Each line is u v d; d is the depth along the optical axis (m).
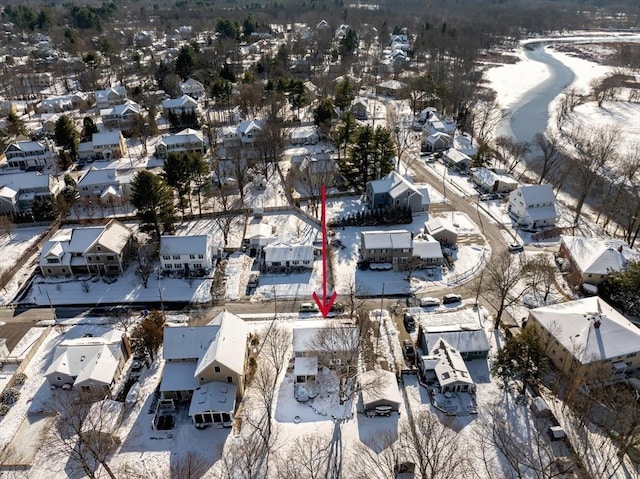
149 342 57.94
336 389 54.22
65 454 47.06
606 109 153.00
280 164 113.50
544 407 50.50
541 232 84.25
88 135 125.06
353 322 63.22
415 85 155.62
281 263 75.69
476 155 111.12
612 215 89.81
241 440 48.41
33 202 91.56
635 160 109.12
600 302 61.56
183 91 161.62
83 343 57.44
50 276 74.38
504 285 61.97
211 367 50.62
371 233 76.62
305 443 48.00
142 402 53.06
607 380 54.09
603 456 46.53
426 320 64.62
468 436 48.38
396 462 43.81
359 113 147.12
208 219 90.12
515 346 53.81
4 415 51.53
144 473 45.31
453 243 81.31
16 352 59.94
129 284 72.88
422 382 54.94
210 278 74.06
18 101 163.25
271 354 59.12
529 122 144.75
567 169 105.94
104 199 94.62
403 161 116.31
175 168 84.50
